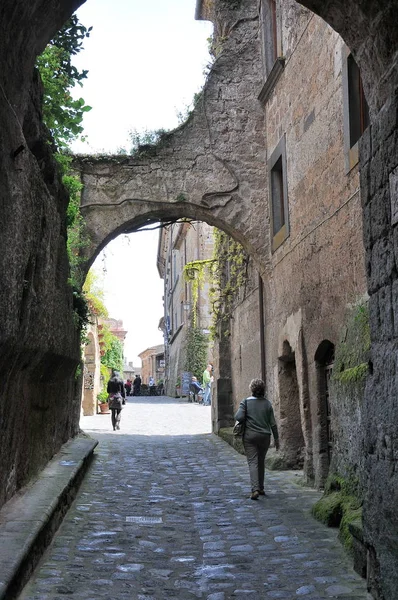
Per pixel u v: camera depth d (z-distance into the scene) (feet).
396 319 15.52
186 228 136.36
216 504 28.99
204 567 19.54
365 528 17.46
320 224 32.30
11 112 14.87
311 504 28.48
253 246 46.19
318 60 33.12
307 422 34.17
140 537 23.00
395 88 15.78
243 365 53.21
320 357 32.71
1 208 14.40
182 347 142.51
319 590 17.26
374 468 16.80
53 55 27.45
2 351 16.25
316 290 32.81
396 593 14.90
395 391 15.33
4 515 19.12
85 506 27.68
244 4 48.98
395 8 15.39
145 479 35.55
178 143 47.42
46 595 16.38
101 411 89.97
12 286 15.92
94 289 66.49
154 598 16.74
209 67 48.14
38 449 26.37
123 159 46.98
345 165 28.66
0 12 13.25
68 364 31.78
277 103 42.78
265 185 46.96
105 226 46.55
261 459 31.14
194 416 83.41
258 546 21.83
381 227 16.58
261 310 45.85
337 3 17.60
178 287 160.35
